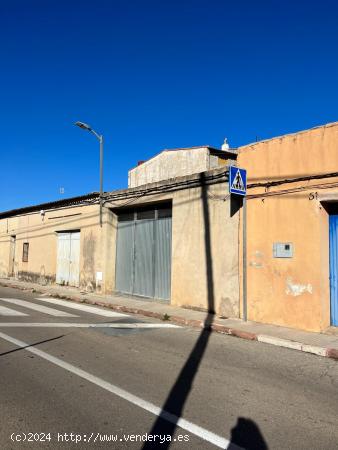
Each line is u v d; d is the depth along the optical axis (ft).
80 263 57.26
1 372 18.43
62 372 18.65
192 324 32.37
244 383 17.99
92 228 55.21
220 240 36.01
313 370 20.59
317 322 28.27
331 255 29.14
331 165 28.14
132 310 38.88
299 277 29.53
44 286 62.64
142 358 21.61
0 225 85.35
